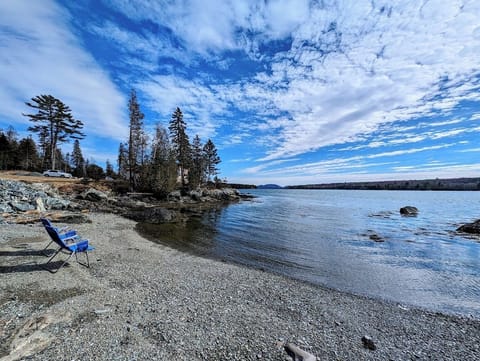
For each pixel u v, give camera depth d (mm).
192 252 10438
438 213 28891
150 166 34156
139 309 4660
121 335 3713
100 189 29500
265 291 6355
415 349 4113
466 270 8891
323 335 4316
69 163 64562
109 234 12062
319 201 51750
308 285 7184
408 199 59844
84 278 5980
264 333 4180
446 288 7270
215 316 4676
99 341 3504
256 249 11508
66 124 35094
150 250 9914
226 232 15367
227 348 3631
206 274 7430
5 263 6504
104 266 7121
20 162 49688
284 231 16281
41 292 4969
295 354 3545
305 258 10227
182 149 40406
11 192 16375
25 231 10234
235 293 6027
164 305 4949
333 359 3625
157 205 28828
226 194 49875
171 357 3305
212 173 60969
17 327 3609
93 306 4578
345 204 43094
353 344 4102
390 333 4613
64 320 3979
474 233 15641
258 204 41625
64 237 6895
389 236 14961
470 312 5781
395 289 7152
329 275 8242
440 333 4723
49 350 3203
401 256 10625
